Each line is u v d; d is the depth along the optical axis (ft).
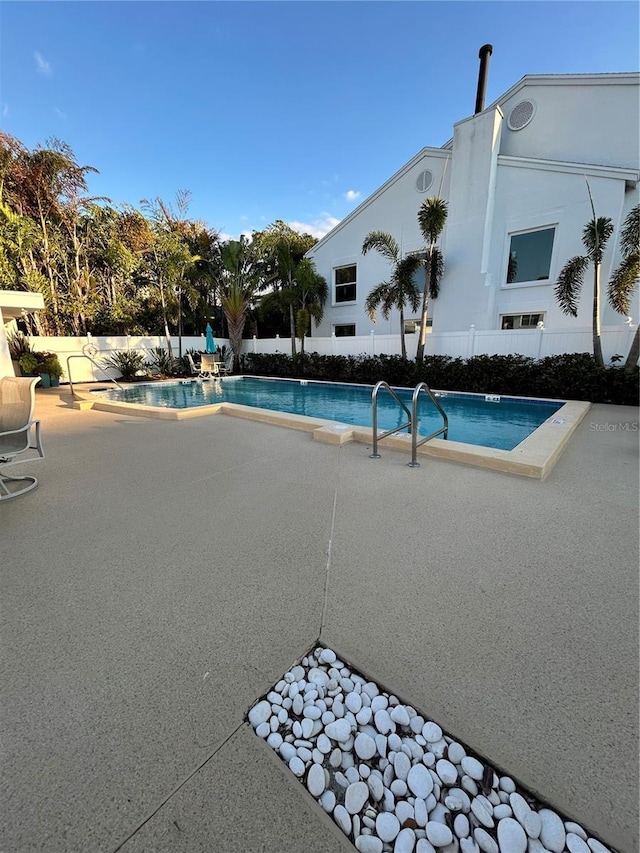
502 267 35.55
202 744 4.16
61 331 45.21
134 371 46.50
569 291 27.91
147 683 4.92
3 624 6.05
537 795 3.66
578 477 11.98
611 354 27.12
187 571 7.43
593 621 5.86
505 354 31.68
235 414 23.13
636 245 24.30
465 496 10.68
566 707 4.48
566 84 32.50
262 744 4.18
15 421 12.07
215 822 3.48
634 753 3.97
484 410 27.50
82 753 4.06
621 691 4.66
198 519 9.65
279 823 3.48
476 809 3.59
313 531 8.88
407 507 10.04
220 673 5.08
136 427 20.40
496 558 7.62
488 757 3.99
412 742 4.19
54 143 40.96
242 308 55.36
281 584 6.95
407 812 3.59
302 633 5.75
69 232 44.42
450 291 37.88
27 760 4.00
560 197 31.71
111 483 12.25
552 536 8.44
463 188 35.70
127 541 8.63
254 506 10.32
